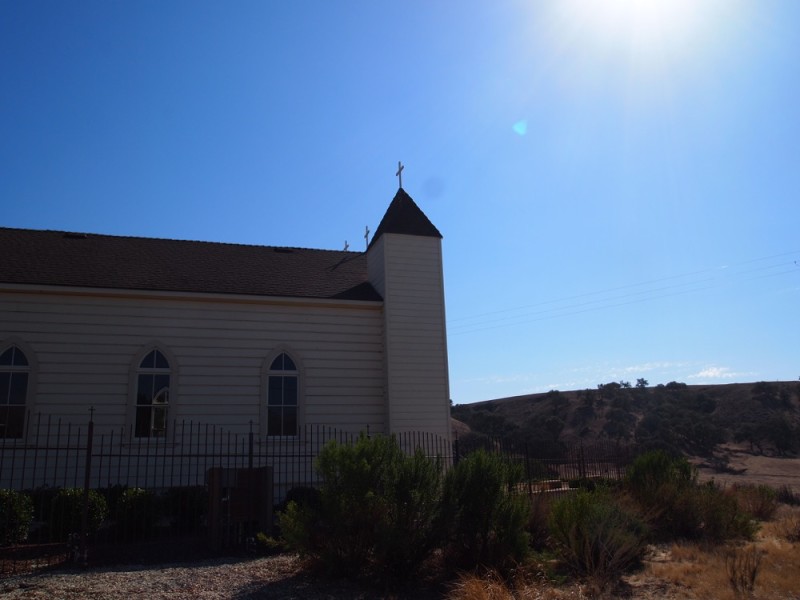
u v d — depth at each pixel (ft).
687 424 191.11
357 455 35.55
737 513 49.78
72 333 56.80
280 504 52.31
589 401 235.40
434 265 69.31
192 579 33.42
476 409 270.46
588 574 33.94
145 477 53.98
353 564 34.60
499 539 35.91
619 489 52.34
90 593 29.91
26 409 54.24
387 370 65.05
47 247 64.34
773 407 226.17
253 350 62.39
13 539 40.86
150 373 58.85
